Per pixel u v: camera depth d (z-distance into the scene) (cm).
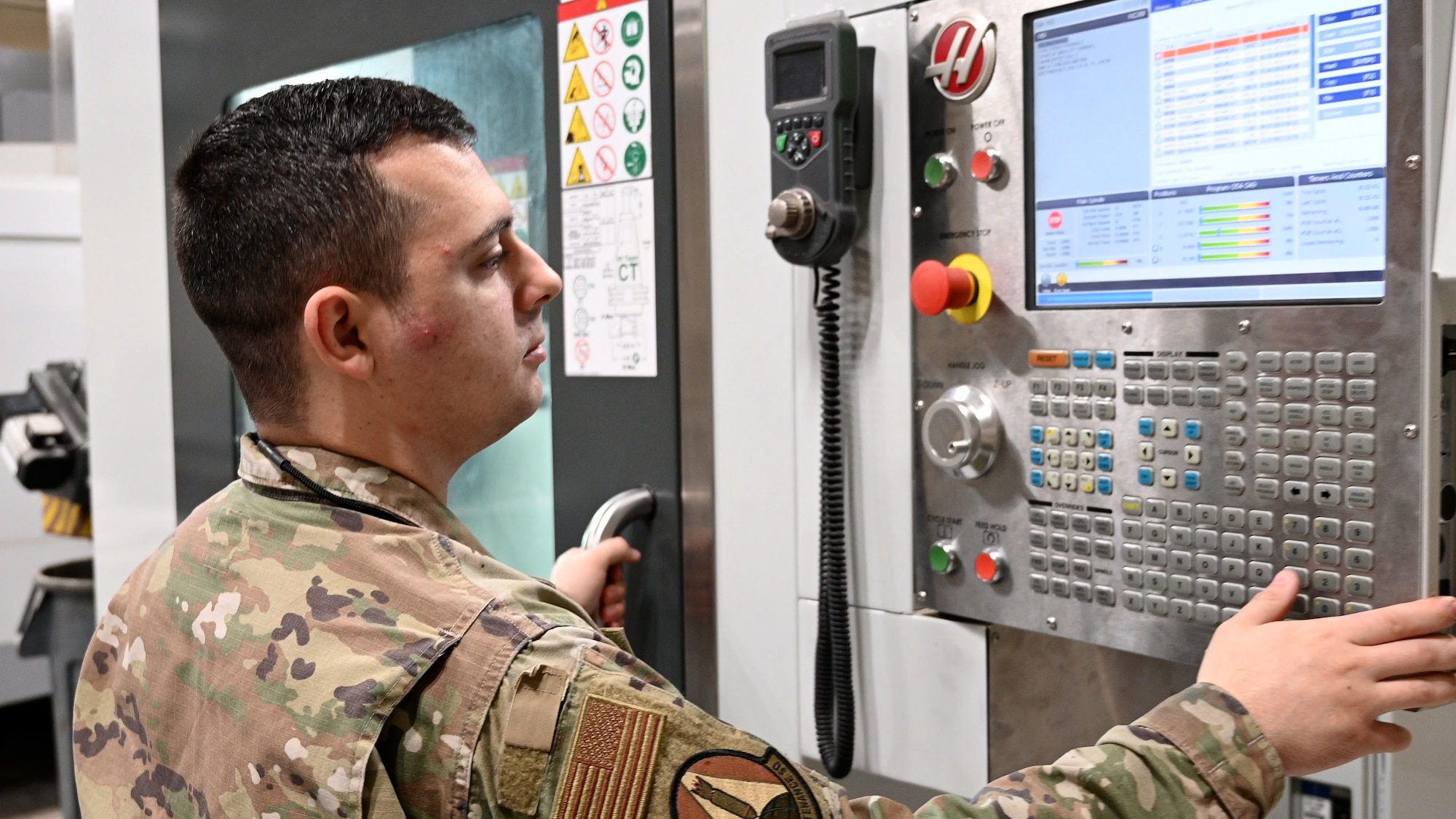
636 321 134
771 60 110
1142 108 92
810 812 77
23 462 247
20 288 318
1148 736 78
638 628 138
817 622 120
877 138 109
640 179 132
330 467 86
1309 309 84
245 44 179
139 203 202
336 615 78
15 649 335
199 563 87
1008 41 99
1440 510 81
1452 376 86
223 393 188
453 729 74
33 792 349
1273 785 78
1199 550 90
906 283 108
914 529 110
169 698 86
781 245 111
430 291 84
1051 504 100
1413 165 78
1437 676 79
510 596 81
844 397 115
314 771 73
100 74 207
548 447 152
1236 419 88
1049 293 99
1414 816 99
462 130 91
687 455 131
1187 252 90
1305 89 83
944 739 110
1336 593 83
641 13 129
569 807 72
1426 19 77
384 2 158
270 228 83
